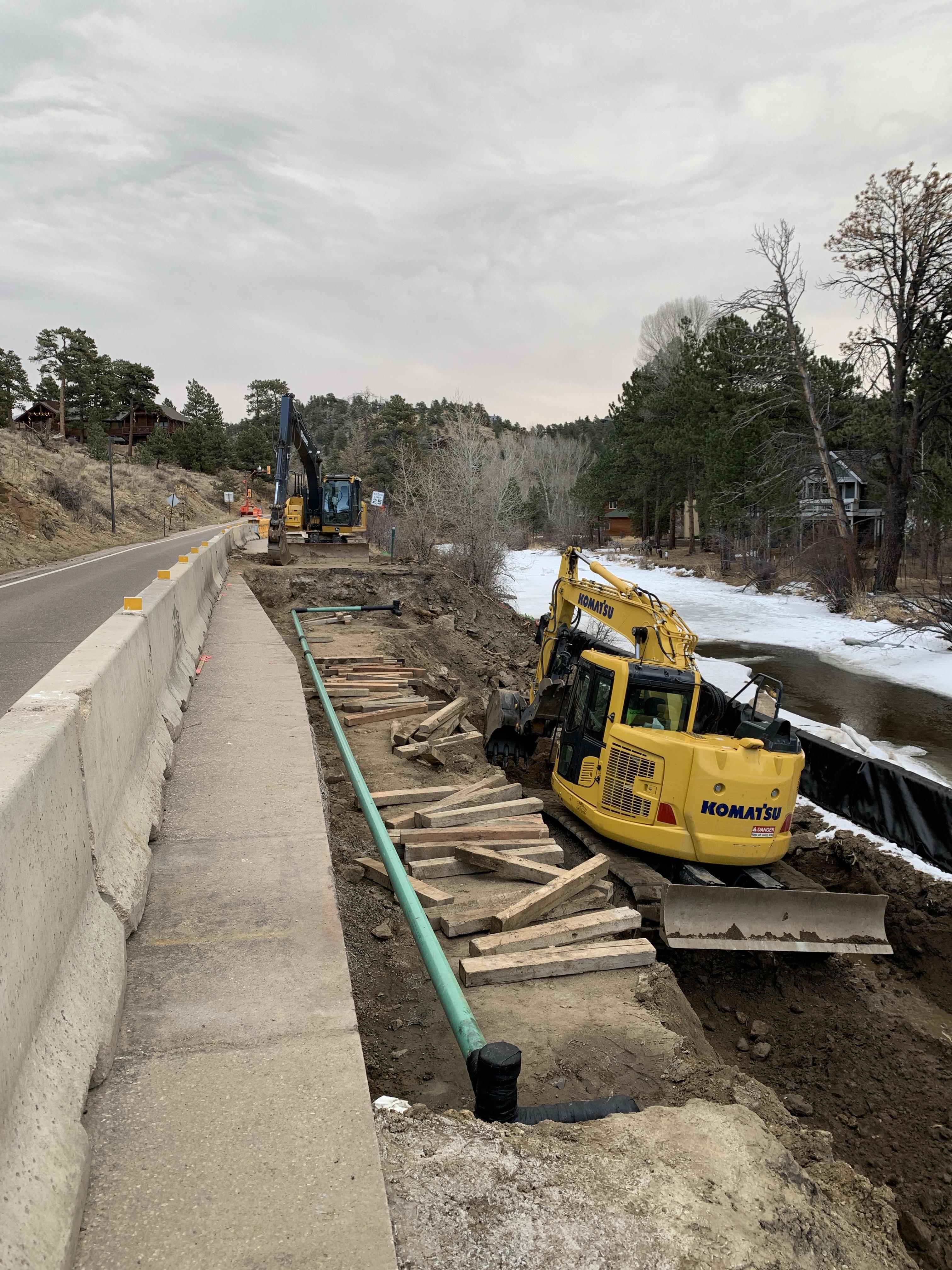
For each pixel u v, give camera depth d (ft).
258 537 154.92
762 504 140.97
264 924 15.07
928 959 28.53
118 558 102.94
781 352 125.08
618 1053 17.40
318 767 25.05
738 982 26.43
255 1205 8.84
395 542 121.39
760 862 28.07
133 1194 8.88
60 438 228.43
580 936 21.86
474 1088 12.91
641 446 215.92
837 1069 23.11
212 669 37.88
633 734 28.66
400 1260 8.63
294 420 88.53
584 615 79.77
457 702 41.57
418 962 20.15
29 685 32.30
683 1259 9.21
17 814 8.89
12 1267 6.75
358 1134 10.03
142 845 16.40
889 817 36.73
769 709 32.37
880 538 144.66
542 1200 9.81
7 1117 7.84
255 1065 11.21
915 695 69.56
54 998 10.00
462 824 27.55
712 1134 11.92
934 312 109.19
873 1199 12.34
